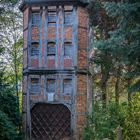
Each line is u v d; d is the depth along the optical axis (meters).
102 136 21.61
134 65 15.72
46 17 23.25
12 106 23.23
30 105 23.30
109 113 22.22
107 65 25.88
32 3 23.38
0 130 20.30
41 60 23.20
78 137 22.53
